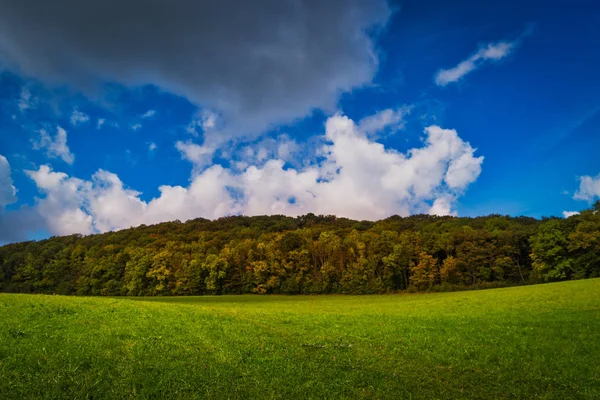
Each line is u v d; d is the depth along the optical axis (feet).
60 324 59.31
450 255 356.18
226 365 44.73
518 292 183.52
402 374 45.09
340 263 369.30
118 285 362.53
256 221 574.56
